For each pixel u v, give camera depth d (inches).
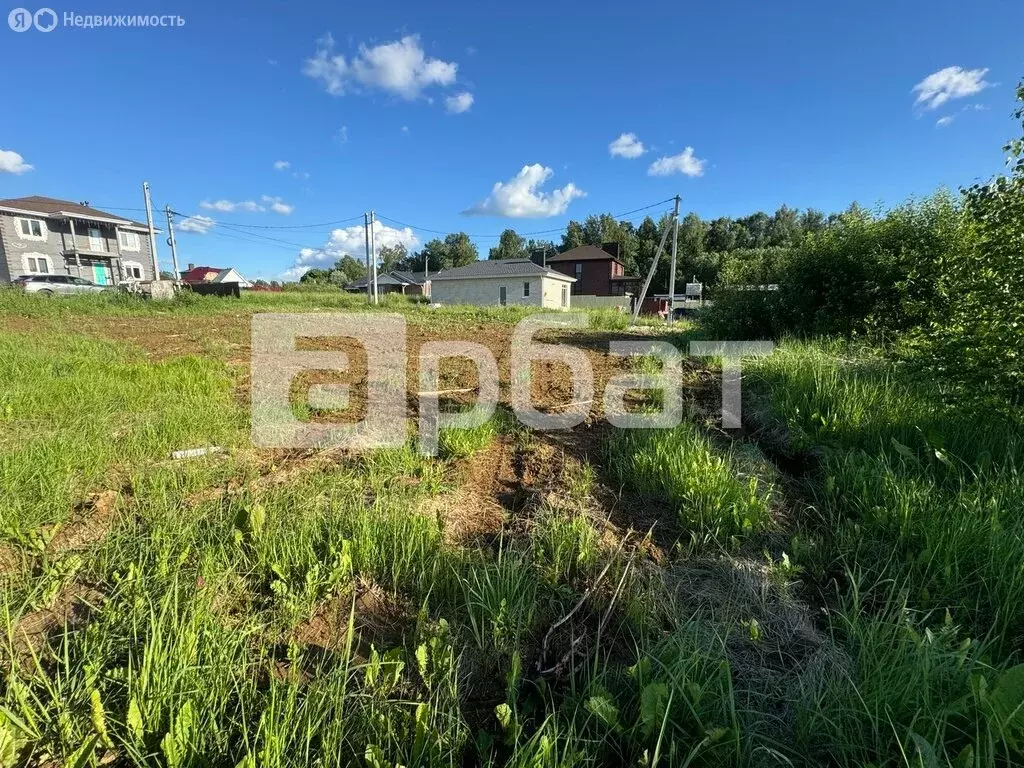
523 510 119.7
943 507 106.4
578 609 87.7
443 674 70.6
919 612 85.2
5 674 65.4
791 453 158.1
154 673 62.6
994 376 131.3
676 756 60.8
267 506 106.9
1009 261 133.5
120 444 137.6
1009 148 137.0
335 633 79.4
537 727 65.9
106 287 857.5
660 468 135.3
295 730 58.5
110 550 91.0
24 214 1207.6
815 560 104.1
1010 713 56.3
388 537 99.0
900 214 303.6
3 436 136.4
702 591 92.2
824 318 319.9
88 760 54.9
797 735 64.7
